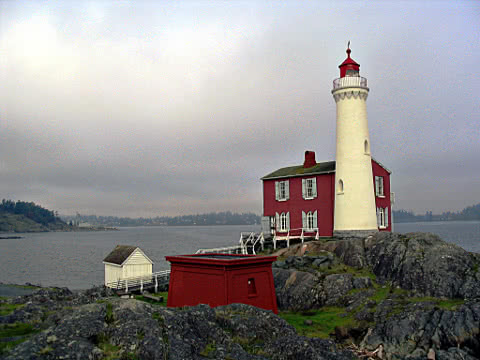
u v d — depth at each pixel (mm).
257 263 25906
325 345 18031
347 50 47000
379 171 49969
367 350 26156
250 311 18531
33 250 143500
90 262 99000
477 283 30062
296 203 51781
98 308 15406
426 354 24875
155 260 95500
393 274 34594
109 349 13930
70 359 13031
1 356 12719
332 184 48719
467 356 23688
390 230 51031
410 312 27594
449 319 25938
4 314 16375
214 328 16688
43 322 15625
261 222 54938
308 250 41781
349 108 45469
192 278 26484
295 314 33031
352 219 44781
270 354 16219
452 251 33500
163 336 14820
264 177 55031
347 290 33844
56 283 64812
